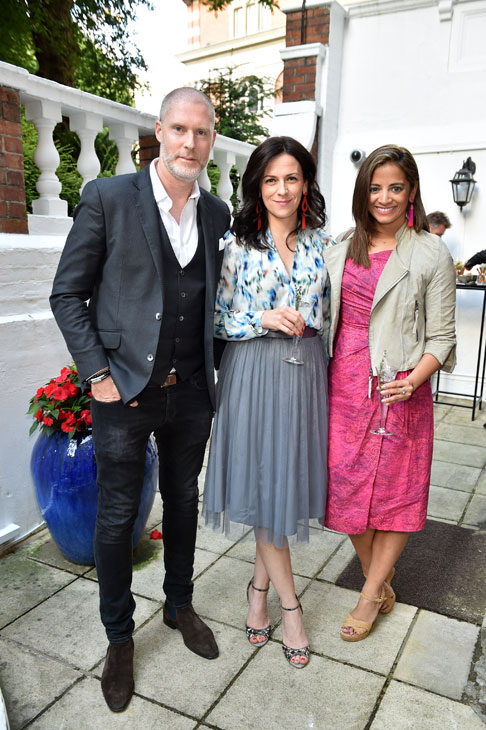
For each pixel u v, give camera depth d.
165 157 1.58
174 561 2.00
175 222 1.69
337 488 2.00
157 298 1.66
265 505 1.87
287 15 5.12
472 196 4.91
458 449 4.07
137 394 1.66
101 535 1.76
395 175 1.78
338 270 1.91
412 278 1.84
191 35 21.47
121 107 3.46
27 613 2.23
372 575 2.07
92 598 2.33
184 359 1.81
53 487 2.37
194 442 1.90
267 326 1.76
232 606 2.28
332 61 5.05
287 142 1.74
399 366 1.88
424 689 1.85
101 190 1.61
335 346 2.00
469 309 5.12
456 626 2.17
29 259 2.70
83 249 1.63
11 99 2.69
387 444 1.92
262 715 1.75
